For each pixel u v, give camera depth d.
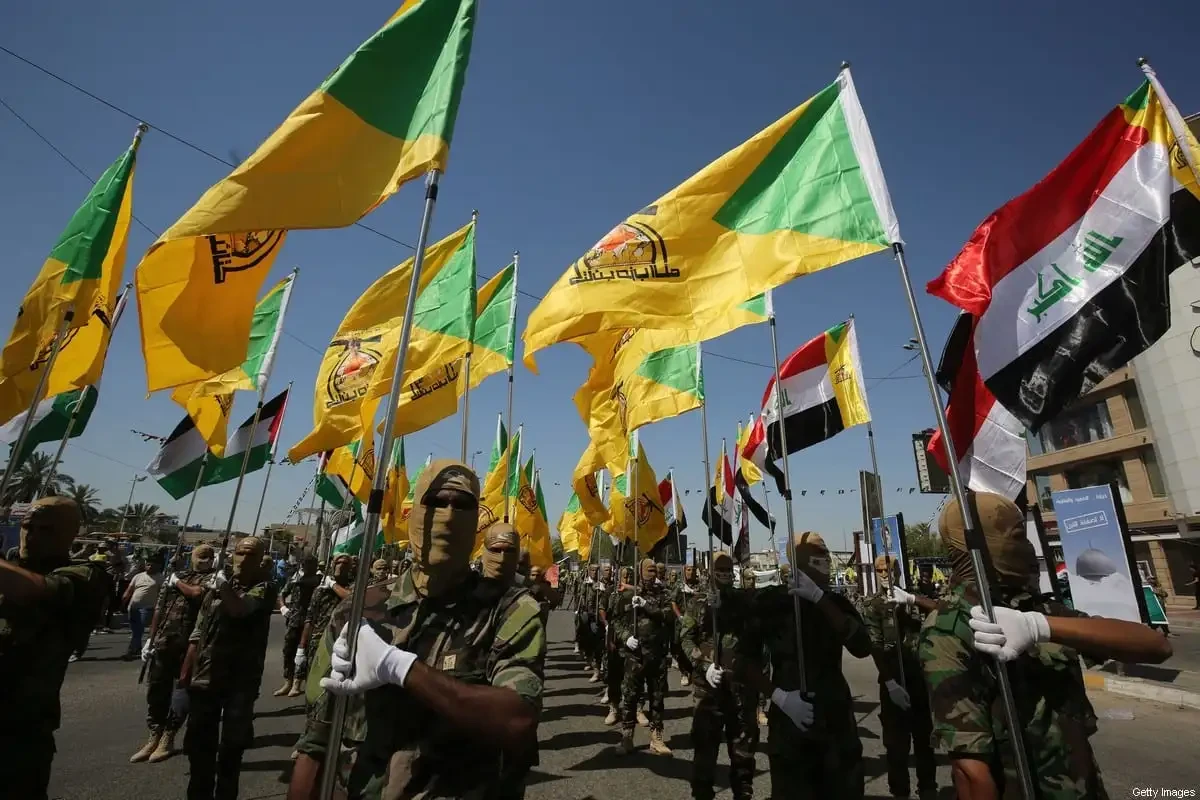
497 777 2.24
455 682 2.14
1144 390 29.08
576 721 9.27
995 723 2.51
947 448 2.97
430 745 2.18
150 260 3.90
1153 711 9.33
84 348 5.16
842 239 3.87
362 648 2.26
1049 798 2.41
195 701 5.06
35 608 3.26
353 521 12.35
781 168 4.30
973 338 3.89
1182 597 27.91
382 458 2.68
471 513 2.55
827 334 7.60
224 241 4.14
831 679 4.39
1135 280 3.60
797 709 4.09
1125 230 3.71
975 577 2.74
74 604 3.44
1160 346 28.27
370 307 7.84
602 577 15.13
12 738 3.10
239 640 5.31
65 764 6.41
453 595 2.52
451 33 3.72
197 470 8.99
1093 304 3.66
